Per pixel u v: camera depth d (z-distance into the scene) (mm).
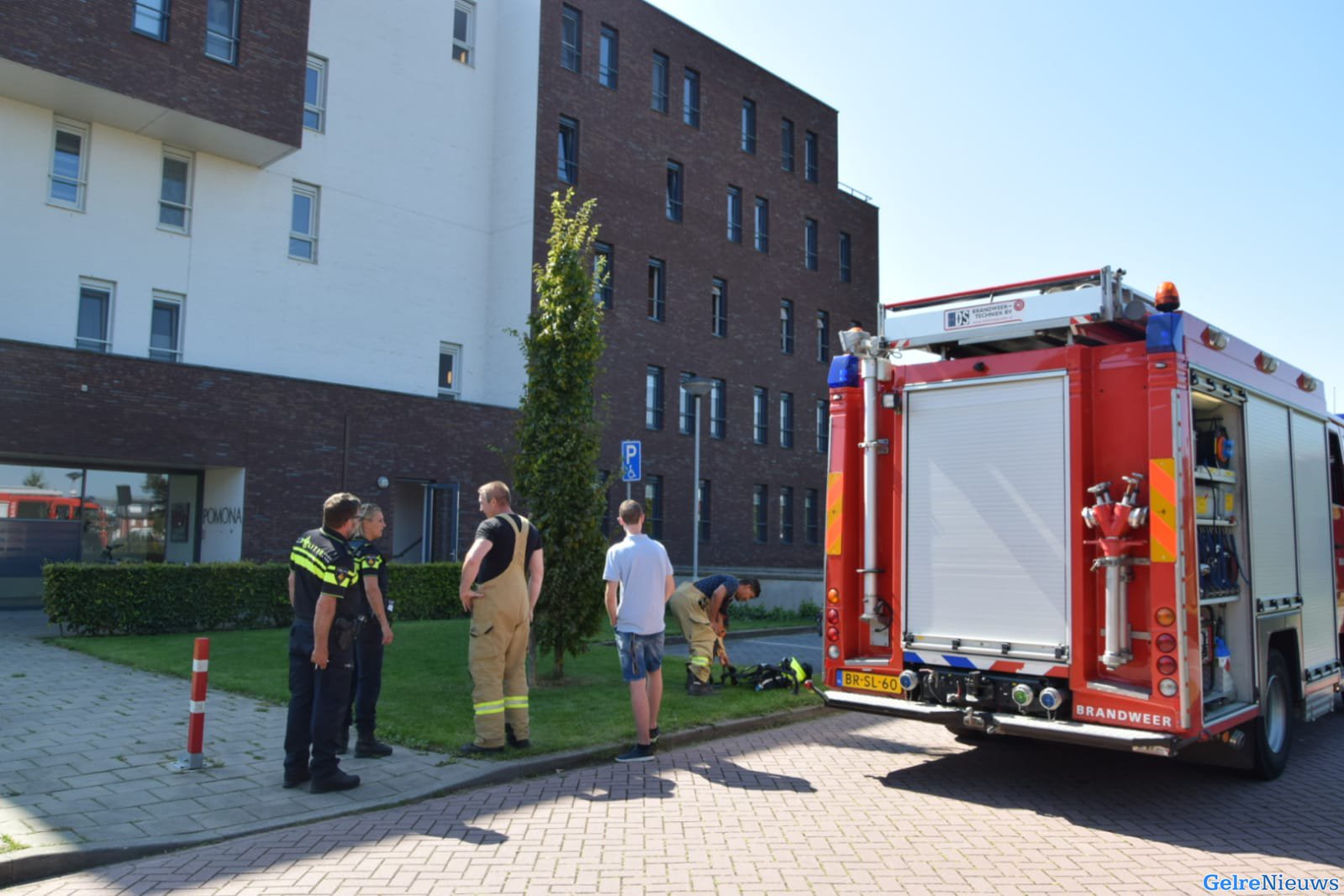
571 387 10812
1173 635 5879
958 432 6934
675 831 5695
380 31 22969
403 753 7320
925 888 4824
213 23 18391
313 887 4707
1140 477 6137
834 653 7367
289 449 18391
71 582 12789
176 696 9078
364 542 7355
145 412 16500
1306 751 8586
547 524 10555
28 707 8336
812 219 34281
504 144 25047
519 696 7500
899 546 7137
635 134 27562
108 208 18250
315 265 21359
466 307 24266
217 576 14156
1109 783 7168
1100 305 6348
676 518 28141
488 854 5223
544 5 24953
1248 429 7141
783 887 4785
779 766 7555
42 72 15961
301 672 6391
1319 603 8344
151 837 5281
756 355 31328
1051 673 6336
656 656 7734
